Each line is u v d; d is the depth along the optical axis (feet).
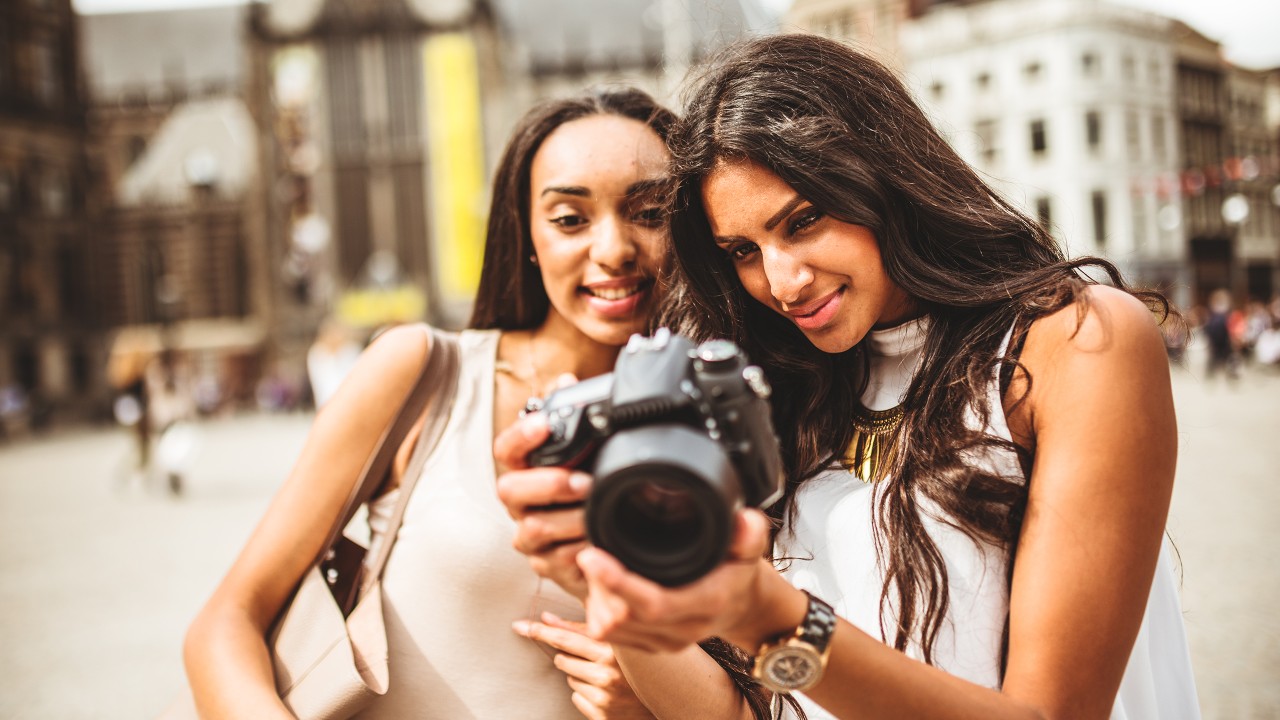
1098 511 3.85
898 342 4.99
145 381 45.11
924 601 4.36
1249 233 157.58
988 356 4.41
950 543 4.42
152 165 203.72
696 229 4.99
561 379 3.96
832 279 4.45
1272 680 12.93
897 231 4.50
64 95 150.92
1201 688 12.85
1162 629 4.81
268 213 179.01
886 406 5.06
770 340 5.30
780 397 5.38
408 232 177.58
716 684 4.61
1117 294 4.20
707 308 5.18
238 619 5.23
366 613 5.36
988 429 4.33
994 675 4.33
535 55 213.25
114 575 24.76
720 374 3.23
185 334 193.16
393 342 5.82
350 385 5.69
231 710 4.83
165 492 43.98
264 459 60.29
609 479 2.92
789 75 4.50
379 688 5.16
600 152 5.85
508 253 6.41
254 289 186.70
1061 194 139.54
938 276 4.53
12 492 48.67
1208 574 18.31
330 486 5.50
